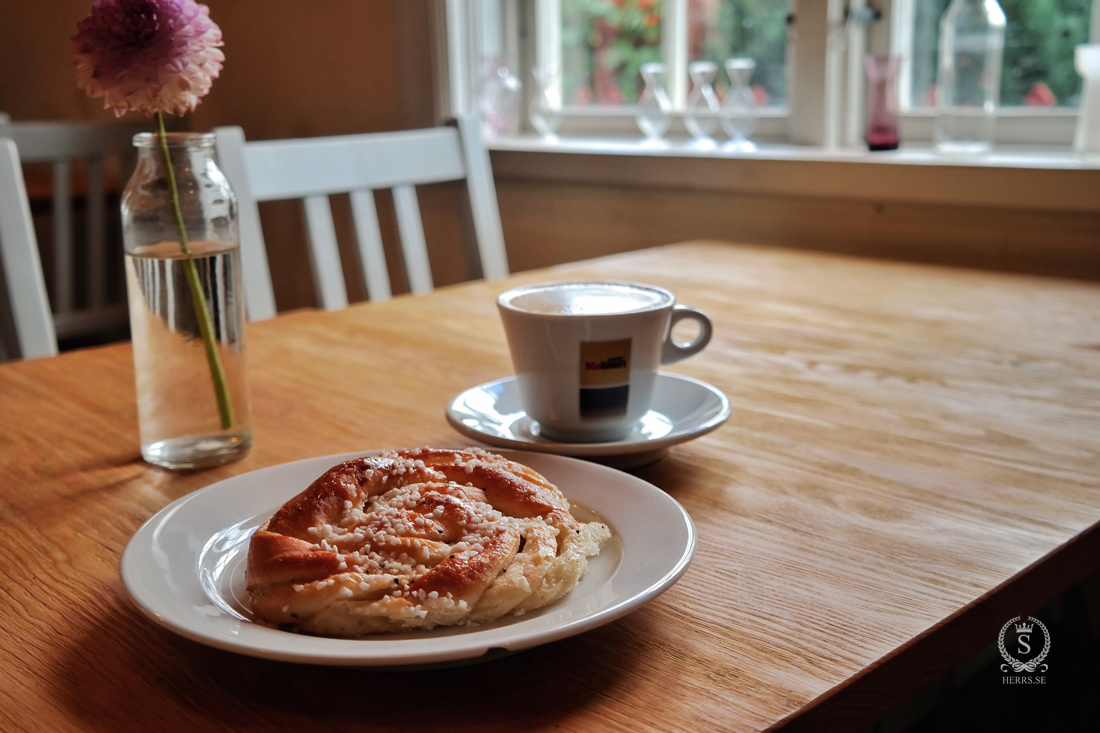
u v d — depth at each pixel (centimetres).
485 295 114
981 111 141
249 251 123
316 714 48
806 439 73
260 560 52
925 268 125
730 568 57
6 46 312
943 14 157
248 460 71
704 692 49
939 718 80
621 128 200
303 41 220
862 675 50
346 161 135
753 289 114
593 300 72
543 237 196
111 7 65
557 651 51
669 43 192
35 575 58
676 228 172
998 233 135
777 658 51
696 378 85
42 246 243
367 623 50
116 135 176
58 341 241
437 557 52
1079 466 68
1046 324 99
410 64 198
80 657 52
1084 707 79
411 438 73
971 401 79
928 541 59
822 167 147
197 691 50
